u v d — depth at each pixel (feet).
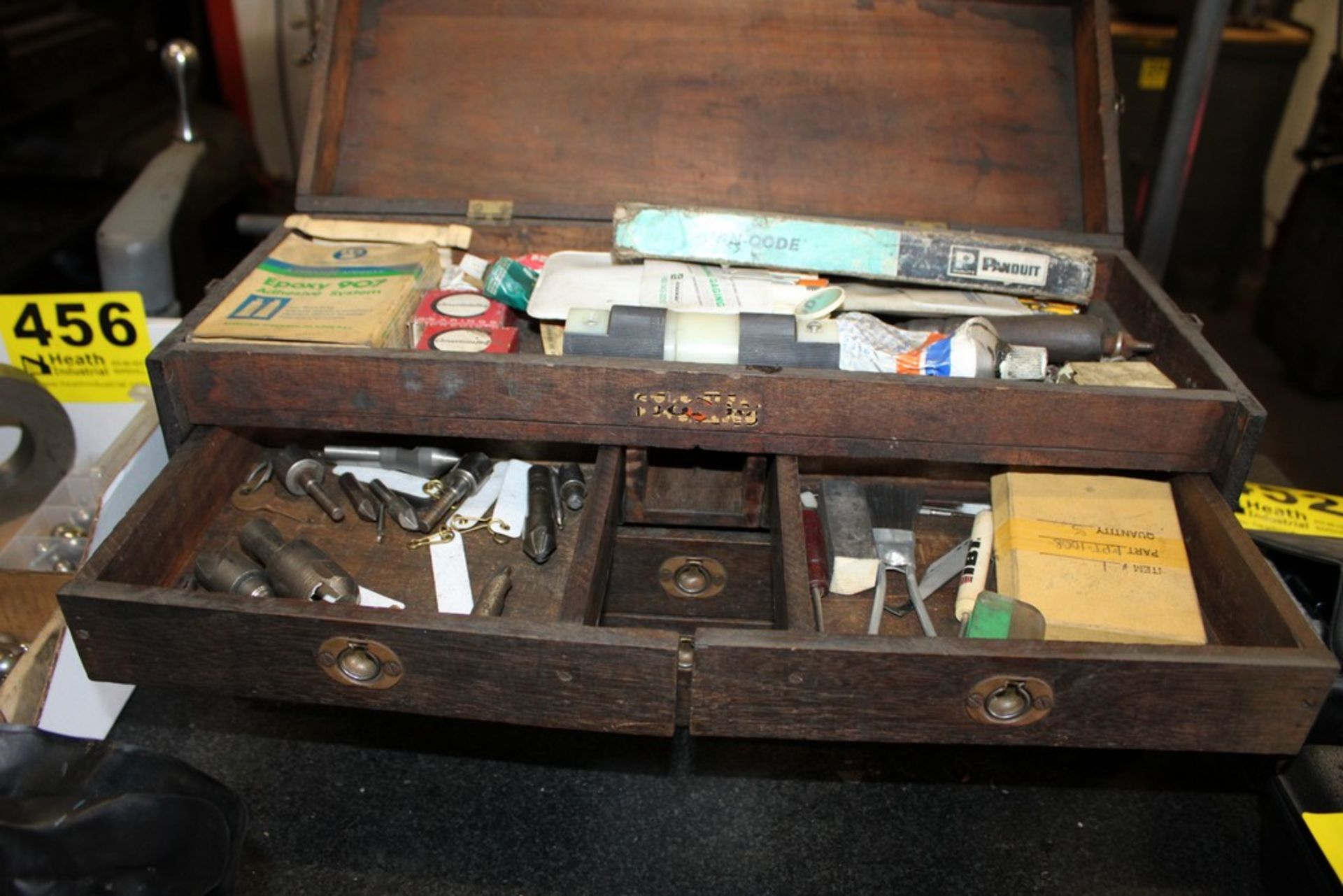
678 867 3.45
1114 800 3.74
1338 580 3.25
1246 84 7.47
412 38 4.12
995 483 3.28
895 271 3.63
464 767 3.78
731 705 2.47
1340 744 3.17
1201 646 2.40
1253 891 3.42
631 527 3.61
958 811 3.68
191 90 4.65
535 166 4.09
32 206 6.46
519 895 3.34
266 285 3.34
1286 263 7.32
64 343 4.16
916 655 2.35
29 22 6.00
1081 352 3.41
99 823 2.10
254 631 2.46
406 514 3.22
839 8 4.10
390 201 3.95
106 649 2.56
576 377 2.91
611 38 4.11
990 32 4.13
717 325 3.05
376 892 3.32
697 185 4.09
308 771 3.73
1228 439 2.93
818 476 3.65
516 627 2.40
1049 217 4.08
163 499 2.89
